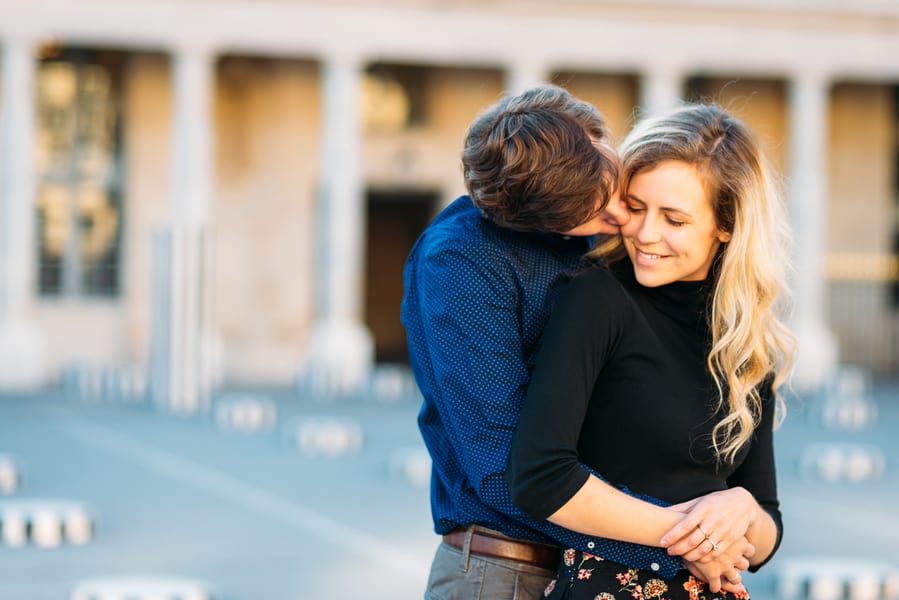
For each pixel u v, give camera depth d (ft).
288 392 108.68
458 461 13.62
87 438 72.18
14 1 111.04
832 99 134.41
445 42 118.32
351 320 118.01
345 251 117.60
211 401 96.63
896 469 64.80
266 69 125.80
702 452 13.23
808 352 121.70
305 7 116.06
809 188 123.65
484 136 13.02
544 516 12.55
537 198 12.67
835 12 122.52
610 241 13.84
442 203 130.62
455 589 13.62
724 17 121.70
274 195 126.11
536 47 119.34
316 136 126.82
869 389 117.29
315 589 35.35
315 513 48.34
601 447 13.20
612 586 12.89
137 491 52.95
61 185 121.29
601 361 13.00
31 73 112.06
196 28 114.42
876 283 134.72
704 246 13.25
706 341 13.46
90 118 121.90
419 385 14.17
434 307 13.25
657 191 13.03
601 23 120.06
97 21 112.88
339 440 68.90
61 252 121.19
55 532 42.19
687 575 13.11
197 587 33.09
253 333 125.80
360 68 117.70
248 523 45.88
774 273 13.39
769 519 13.71
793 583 36.88
